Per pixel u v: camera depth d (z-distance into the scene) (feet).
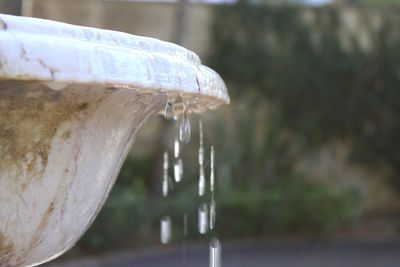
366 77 29.01
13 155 3.37
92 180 4.00
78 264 19.53
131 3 28.89
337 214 25.38
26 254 3.84
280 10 28.37
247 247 23.03
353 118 29.07
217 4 28.27
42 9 28.14
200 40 28.37
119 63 3.05
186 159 25.89
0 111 3.18
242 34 28.19
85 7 28.53
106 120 3.82
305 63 28.48
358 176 29.94
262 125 28.40
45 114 3.36
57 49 2.83
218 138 26.73
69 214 3.92
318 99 28.71
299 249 22.88
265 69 28.17
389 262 21.08
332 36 28.78
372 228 27.37
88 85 3.12
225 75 28.19
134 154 27.12
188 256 20.95
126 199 21.67
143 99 3.95
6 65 2.68
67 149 3.62
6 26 2.88
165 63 3.39
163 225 10.02
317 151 29.19
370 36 29.14
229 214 23.82
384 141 29.37
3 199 3.43
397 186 30.14
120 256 20.74
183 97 4.01
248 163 27.20
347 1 31.50
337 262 20.93
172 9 28.99
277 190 25.90
